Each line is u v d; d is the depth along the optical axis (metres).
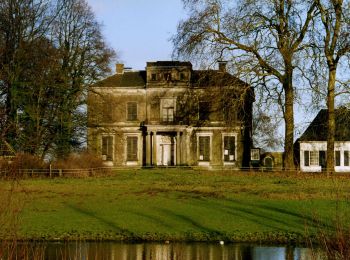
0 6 51.34
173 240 22.12
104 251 20.30
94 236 22.67
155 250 20.48
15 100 50.12
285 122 48.25
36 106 52.72
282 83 47.09
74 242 21.78
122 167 64.88
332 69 46.00
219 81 48.16
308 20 46.44
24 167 46.00
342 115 46.38
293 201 31.00
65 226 24.33
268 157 65.31
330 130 47.03
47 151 54.00
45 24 53.88
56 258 19.05
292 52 45.88
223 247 20.94
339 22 44.91
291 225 24.20
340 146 63.12
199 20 47.88
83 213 27.67
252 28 46.84
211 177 46.16
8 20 51.25
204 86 53.03
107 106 64.25
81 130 57.53
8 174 17.39
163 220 25.75
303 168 65.31
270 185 39.34
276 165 65.06
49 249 20.48
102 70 58.22
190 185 40.03
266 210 28.14
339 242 13.16
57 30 56.38
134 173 50.81
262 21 46.94
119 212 27.98
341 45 44.41
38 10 52.94
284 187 37.91
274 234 22.67
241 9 47.53
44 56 52.72
